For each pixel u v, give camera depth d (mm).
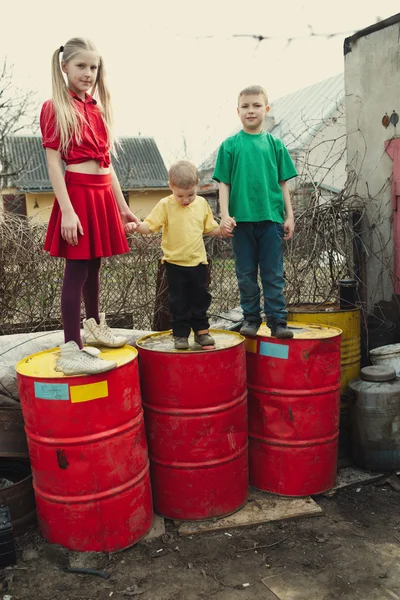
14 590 2617
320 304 4602
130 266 5141
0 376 3408
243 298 3572
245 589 2596
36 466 2855
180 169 3010
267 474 3514
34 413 2766
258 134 3512
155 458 3230
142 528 3014
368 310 4859
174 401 3104
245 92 3439
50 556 2838
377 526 3141
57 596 2576
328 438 3463
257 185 3434
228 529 3137
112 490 2836
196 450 3139
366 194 4793
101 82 3082
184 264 3145
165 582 2666
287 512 3264
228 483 3227
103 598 2561
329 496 3504
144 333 3984
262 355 3439
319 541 2984
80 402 2705
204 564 2812
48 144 2826
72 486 2779
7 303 4938
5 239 4785
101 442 2771
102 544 2859
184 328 3225
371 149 4719
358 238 4797
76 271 2984
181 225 3141
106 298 5180
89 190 2943
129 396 2871
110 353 3100
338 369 3479
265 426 3480
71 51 2881
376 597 2504
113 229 3076
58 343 3764
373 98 4645
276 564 2789
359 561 2787
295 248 4711
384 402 3641
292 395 3375
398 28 4324
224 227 3248
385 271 4672
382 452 3701
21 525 3025
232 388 3189
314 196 4711
